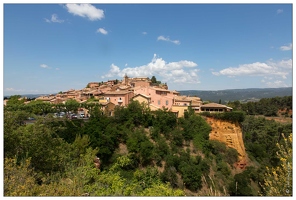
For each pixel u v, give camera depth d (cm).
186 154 2814
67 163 1107
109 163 2456
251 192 2442
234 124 3659
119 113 3297
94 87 7619
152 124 3356
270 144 4178
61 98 5288
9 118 1026
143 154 2617
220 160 3141
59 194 602
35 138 1042
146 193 761
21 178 651
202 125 3431
